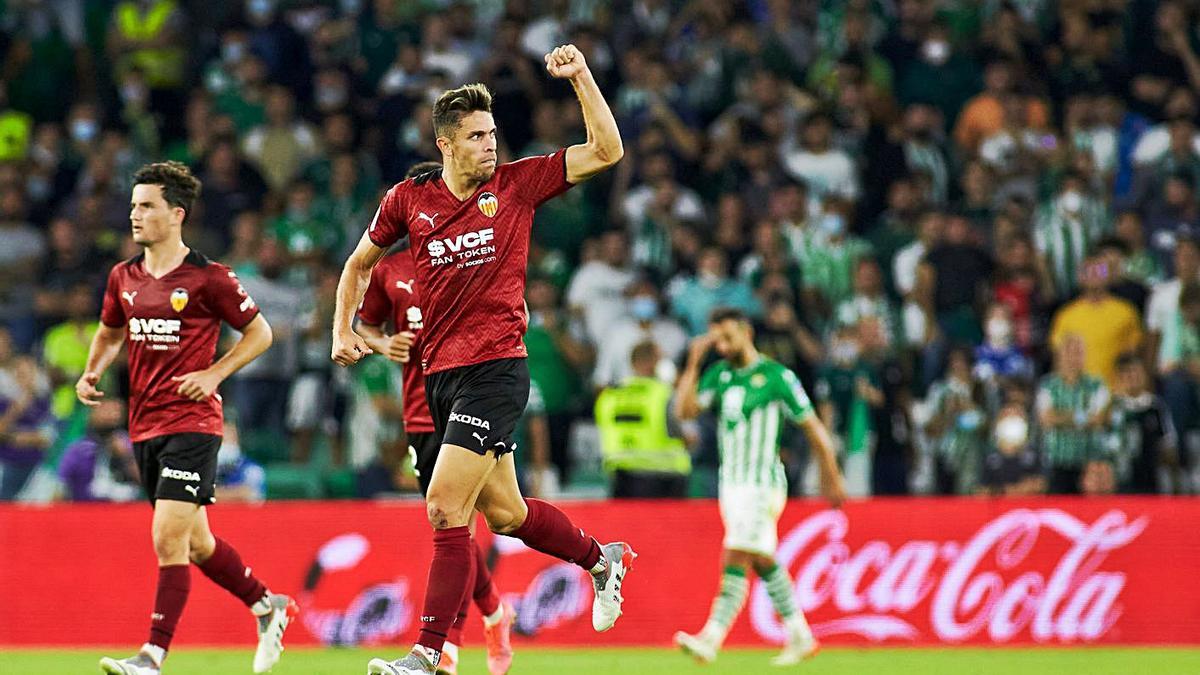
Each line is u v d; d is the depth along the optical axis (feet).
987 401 170.40
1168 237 196.75
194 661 126.72
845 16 232.53
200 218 204.33
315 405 181.88
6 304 202.49
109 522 146.10
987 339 176.14
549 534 82.53
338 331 83.15
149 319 91.56
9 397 178.40
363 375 171.73
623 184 211.20
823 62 229.86
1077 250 196.44
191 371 91.91
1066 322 180.75
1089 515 139.03
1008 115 213.46
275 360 181.68
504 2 246.27
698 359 129.08
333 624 142.20
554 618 140.97
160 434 91.91
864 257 183.52
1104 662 122.52
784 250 189.26
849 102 215.92
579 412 183.21
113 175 218.79
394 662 76.69
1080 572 138.51
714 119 220.84
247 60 227.20
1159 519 138.62
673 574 141.69
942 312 187.52
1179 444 176.04
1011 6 235.61
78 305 184.96
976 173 203.51
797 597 139.44
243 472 151.23
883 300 183.32
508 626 101.04
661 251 198.39
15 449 176.76
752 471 119.34
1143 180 206.80
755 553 119.14
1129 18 231.91
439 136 78.48
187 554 92.27
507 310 78.84
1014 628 138.00
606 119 77.71
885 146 208.44
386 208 81.35
